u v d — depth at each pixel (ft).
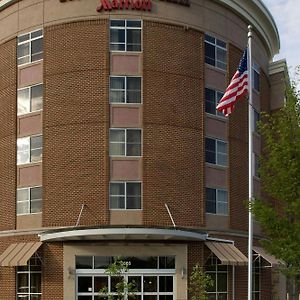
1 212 124.06
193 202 118.32
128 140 115.85
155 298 110.93
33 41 123.54
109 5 118.42
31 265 114.62
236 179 128.26
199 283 97.14
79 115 116.67
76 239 110.11
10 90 126.00
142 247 111.86
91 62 117.60
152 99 117.60
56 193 115.85
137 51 118.32
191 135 120.06
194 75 122.21
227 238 123.13
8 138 124.88
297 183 76.28
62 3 120.88
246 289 123.13
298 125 77.87
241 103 132.77
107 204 113.50
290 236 75.05
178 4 122.31
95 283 110.73
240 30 135.23
